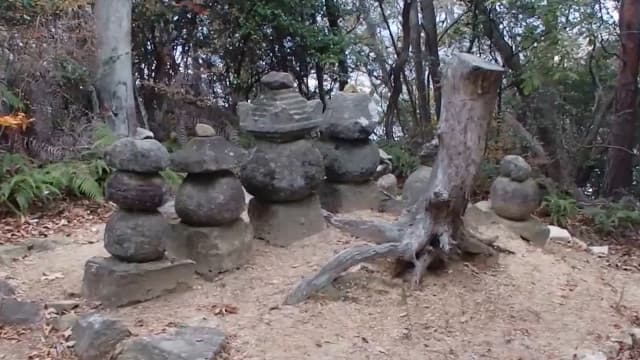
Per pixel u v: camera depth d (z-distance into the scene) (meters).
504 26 8.14
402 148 8.54
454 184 3.83
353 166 5.07
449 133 3.79
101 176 6.61
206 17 9.75
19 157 6.50
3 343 3.53
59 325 3.60
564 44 7.10
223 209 3.96
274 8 9.23
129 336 3.33
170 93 9.29
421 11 9.81
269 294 3.78
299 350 3.27
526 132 7.80
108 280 3.71
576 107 8.63
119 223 3.72
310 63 10.03
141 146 3.63
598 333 3.81
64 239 5.18
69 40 7.68
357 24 10.43
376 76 10.26
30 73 7.17
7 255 4.68
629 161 7.67
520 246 4.93
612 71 8.33
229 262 4.02
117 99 8.02
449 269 4.11
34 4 7.72
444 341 3.48
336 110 5.09
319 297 3.73
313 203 4.54
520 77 7.66
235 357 3.19
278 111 4.28
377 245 3.87
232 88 10.17
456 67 3.73
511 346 3.52
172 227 4.10
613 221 6.62
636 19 7.43
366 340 3.39
